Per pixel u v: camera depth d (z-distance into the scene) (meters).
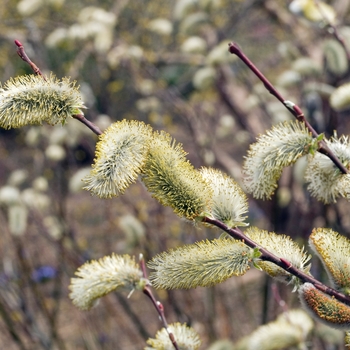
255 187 0.62
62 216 1.36
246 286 1.49
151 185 0.59
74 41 1.59
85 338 1.28
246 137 1.74
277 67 2.17
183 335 0.65
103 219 1.60
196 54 1.90
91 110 1.43
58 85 0.60
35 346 1.30
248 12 2.08
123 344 1.33
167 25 1.72
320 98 1.29
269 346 0.73
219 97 1.85
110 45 1.67
